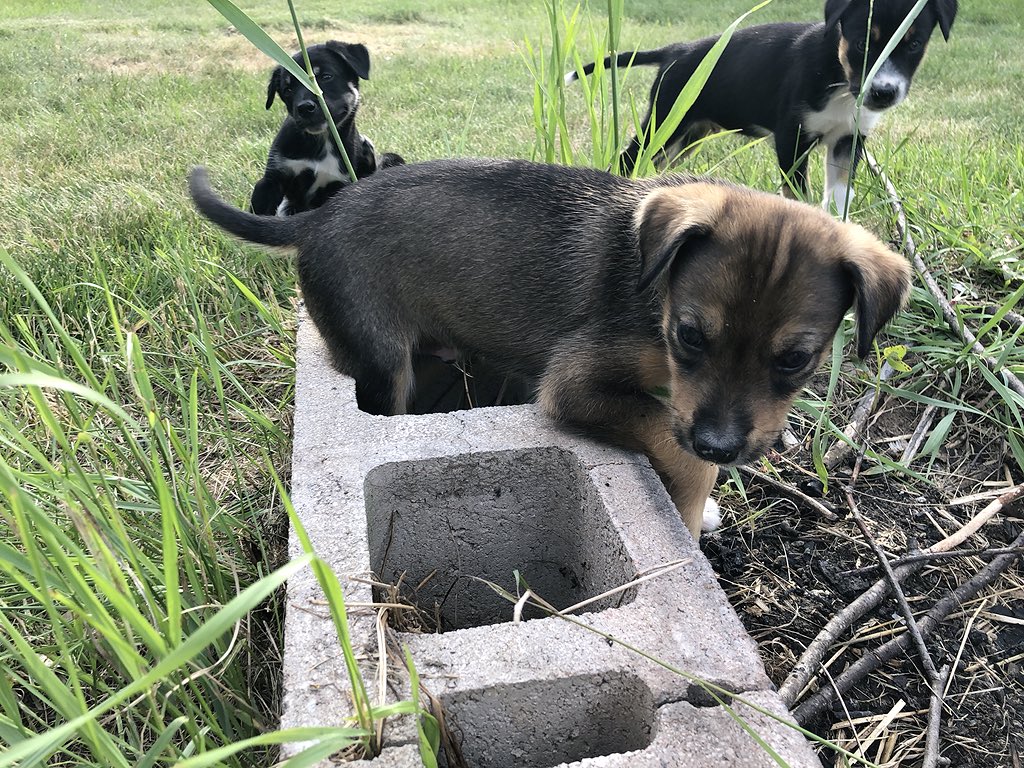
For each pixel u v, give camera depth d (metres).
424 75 1.53
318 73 0.84
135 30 1.95
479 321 0.49
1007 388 0.52
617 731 0.30
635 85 1.42
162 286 0.67
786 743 0.27
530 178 0.49
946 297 0.60
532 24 2.07
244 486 0.48
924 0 0.52
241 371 0.60
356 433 0.41
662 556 0.34
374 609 0.31
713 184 0.46
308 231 0.50
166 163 0.99
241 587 0.39
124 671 0.31
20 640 0.23
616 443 0.41
